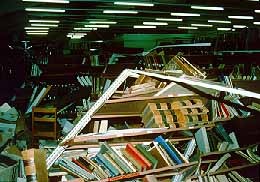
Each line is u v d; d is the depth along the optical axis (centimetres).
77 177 376
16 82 1016
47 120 659
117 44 1806
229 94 490
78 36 1941
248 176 484
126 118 465
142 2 749
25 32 1586
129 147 400
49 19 1073
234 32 1742
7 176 326
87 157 391
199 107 457
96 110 409
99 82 958
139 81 473
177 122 439
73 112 835
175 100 455
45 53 1370
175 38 1869
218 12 1014
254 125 493
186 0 775
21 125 612
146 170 397
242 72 1027
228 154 468
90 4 839
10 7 711
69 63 1276
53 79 1113
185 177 427
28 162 344
